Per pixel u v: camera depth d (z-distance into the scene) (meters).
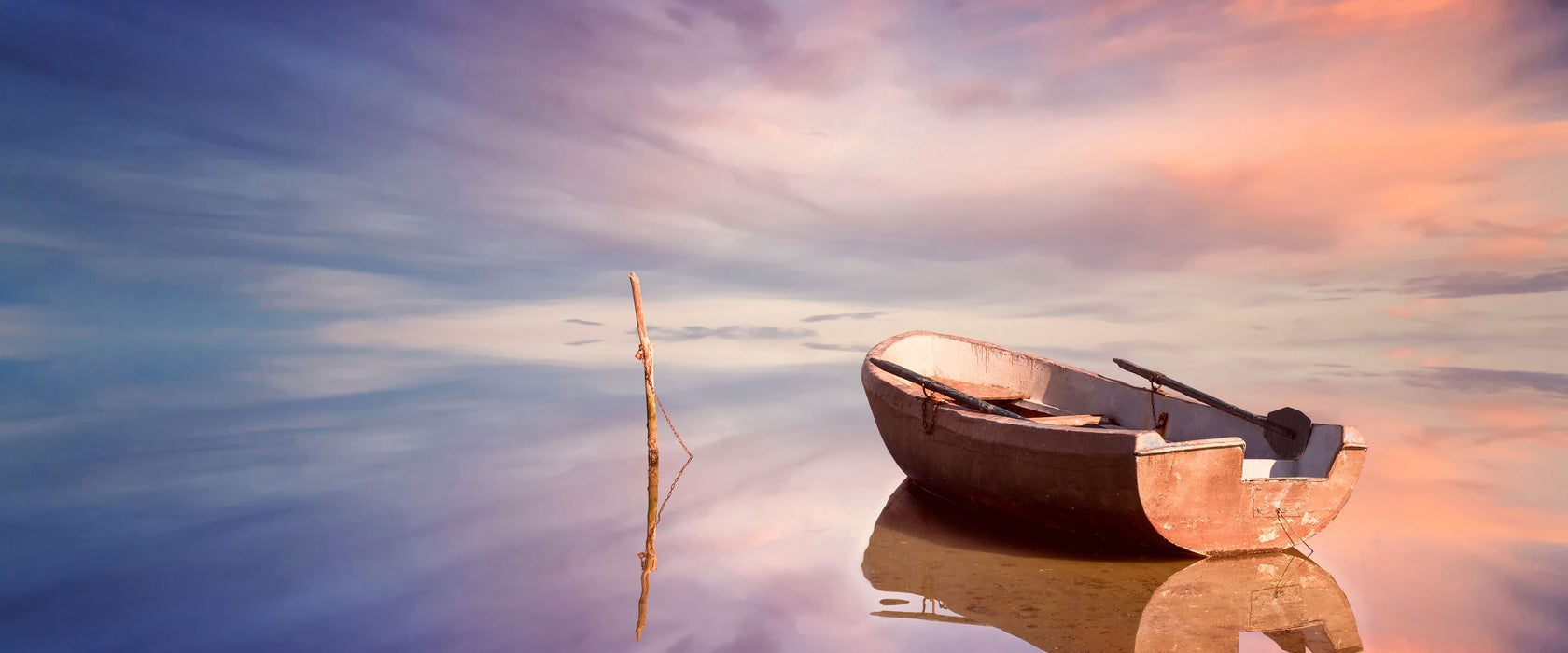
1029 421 6.24
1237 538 5.85
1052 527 6.50
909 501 7.58
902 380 8.34
